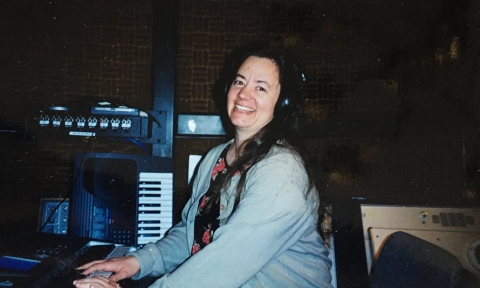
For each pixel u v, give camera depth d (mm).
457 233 1763
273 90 1335
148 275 1359
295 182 1185
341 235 1709
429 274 1141
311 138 2246
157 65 2176
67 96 2193
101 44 2227
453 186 2086
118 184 1754
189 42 2305
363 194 2176
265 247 1109
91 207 1700
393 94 2189
